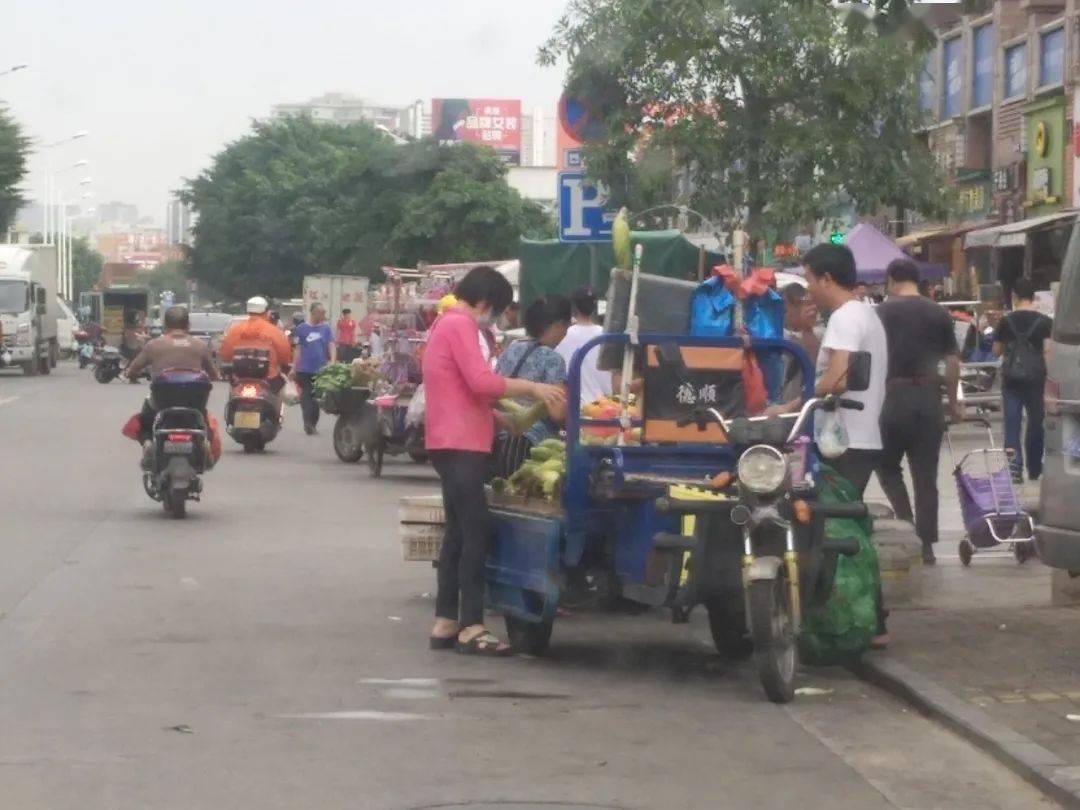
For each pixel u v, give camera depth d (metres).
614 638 10.50
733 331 10.05
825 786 6.98
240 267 88.38
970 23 41.56
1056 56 37.06
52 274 61.62
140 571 13.08
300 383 29.03
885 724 8.18
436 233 63.28
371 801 6.66
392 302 22.67
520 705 8.50
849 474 10.46
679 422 9.11
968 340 28.70
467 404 9.83
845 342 10.02
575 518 9.40
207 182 91.31
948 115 43.19
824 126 26.00
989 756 7.52
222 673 9.21
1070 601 11.05
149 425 17.09
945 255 41.28
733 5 24.91
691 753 7.52
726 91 26.20
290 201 87.56
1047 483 9.48
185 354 16.83
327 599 11.80
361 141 91.06
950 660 9.30
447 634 10.02
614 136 25.62
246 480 20.83
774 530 8.63
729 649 9.85
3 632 10.42
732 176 26.50
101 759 7.29
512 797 6.73
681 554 9.00
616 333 10.03
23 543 14.67
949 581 12.19
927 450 12.52
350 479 21.06
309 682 8.99
